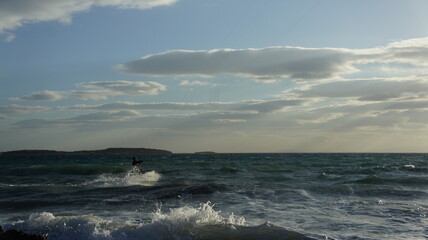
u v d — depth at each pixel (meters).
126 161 63.41
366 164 42.81
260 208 11.31
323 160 60.25
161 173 27.55
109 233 7.37
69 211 11.10
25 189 16.05
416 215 10.07
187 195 13.88
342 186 15.67
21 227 7.78
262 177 23.05
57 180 22.86
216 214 8.81
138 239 7.18
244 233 7.40
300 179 21.58
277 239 7.05
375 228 8.46
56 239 7.22
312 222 9.19
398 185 17.97
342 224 8.91
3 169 34.25
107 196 13.99
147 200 13.05
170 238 7.19
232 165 40.69
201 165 41.78
